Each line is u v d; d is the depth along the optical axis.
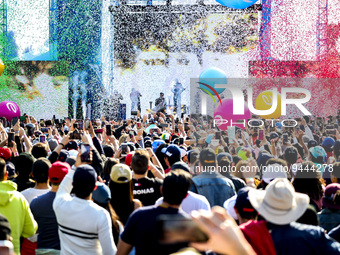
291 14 26.55
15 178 4.45
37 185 3.93
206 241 1.17
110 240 3.09
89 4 26.48
